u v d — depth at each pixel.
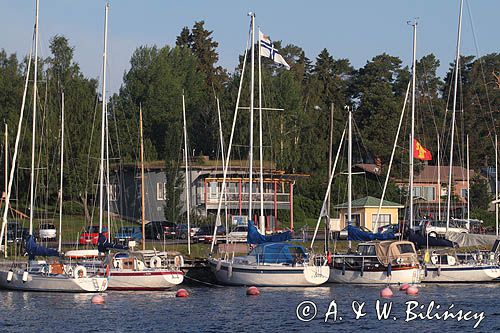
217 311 142.00
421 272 181.12
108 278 164.88
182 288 172.62
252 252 176.62
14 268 170.62
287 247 175.88
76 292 162.62
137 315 138.38
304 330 126.44
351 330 127.06
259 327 128.62
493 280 183.12
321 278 172.25
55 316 137.62
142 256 168.62
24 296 158.75
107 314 139.25
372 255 178.38
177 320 134.00
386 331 126.44
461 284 180.75
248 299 155.62
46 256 182.12
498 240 185.38
